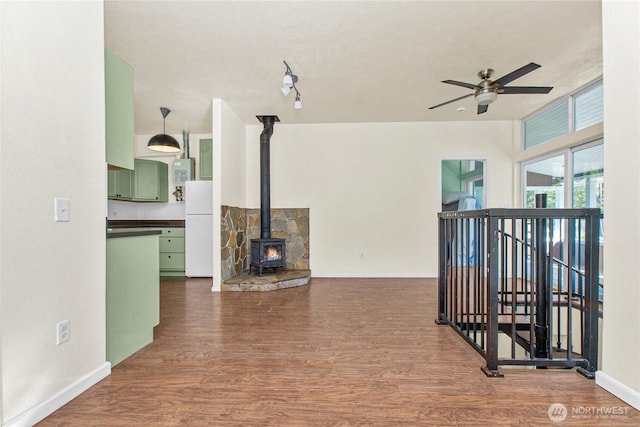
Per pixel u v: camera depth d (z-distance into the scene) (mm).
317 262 5402
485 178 5270
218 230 4309
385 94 4094
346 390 1774
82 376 1756
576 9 2418
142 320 2385
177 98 4180
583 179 3908
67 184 1665
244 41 2840
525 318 3420
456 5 2385
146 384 1837
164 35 2734
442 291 2982
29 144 1460
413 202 5320
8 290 1369
